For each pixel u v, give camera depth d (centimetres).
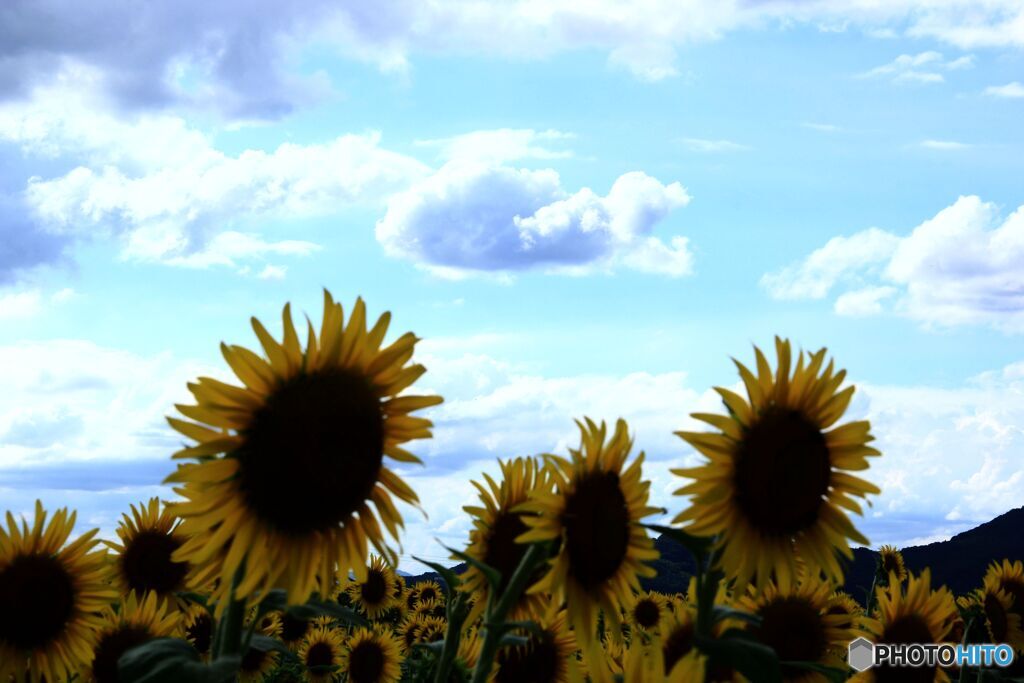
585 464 515
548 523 499
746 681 527
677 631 609
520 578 497
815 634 676
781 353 544
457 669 682
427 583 2156
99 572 770
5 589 729
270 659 1239
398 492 483
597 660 317
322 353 462
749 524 521
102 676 750
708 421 525
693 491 515
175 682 371
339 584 486
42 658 736
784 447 525
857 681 717
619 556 511
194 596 483
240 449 446
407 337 477
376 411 471
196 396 438
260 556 445
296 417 447
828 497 557
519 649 682
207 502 443
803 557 541
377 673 1462
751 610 682
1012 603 885
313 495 448
